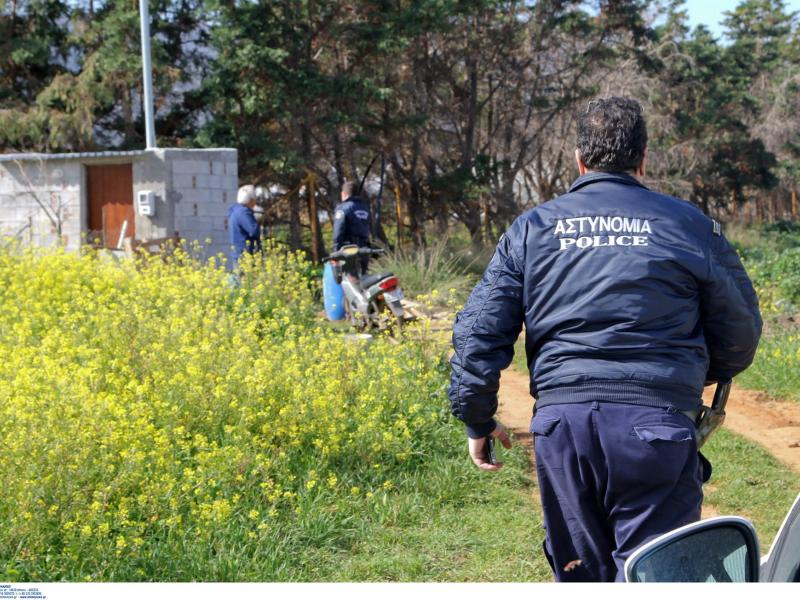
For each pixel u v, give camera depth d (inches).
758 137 1763.0
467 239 1124.5
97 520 181.0
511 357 121.2
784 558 104.8
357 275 424.2
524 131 1208.8
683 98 1561.3
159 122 1015.0
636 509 110.3
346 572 186.9
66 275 405.7
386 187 1123.9
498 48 1147.9
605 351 112.0
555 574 118.7
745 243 1232.8
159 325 310.0
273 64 880.3
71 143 959.6
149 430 218.4
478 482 239.8
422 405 277.4
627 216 117.3
